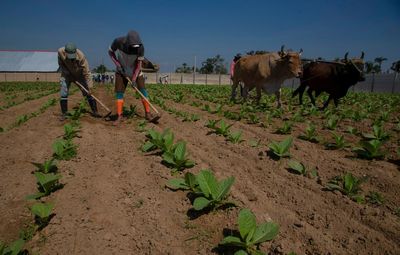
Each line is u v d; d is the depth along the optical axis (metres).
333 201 3.45
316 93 10.77
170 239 2.84
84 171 4.29
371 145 4.71
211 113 9.30
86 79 7.84
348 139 6.19
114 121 7.38
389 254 2.60
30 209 3.20
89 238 2.86
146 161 4.62
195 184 3.54
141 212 3.26
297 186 3.83
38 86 31.05
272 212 3.24
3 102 14.71
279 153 4.68
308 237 2.82
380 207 3.36
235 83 12.37
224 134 6.16
